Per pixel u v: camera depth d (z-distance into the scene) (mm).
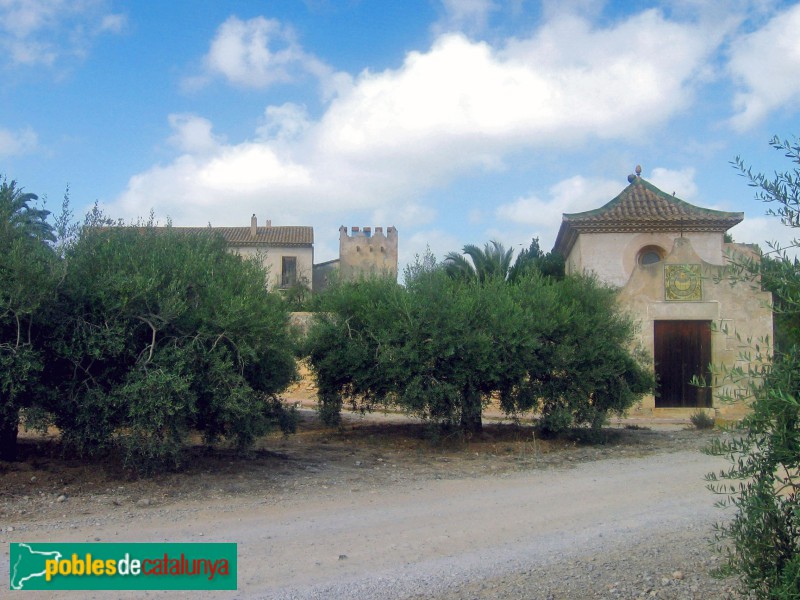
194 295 10367
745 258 4609
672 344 20703
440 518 8148
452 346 13367
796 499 4297
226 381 9727
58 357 9344
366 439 14945
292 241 48531
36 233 9641
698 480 10602
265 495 9281
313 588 5703
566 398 14766
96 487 9328
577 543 7148
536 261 36125
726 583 5852
